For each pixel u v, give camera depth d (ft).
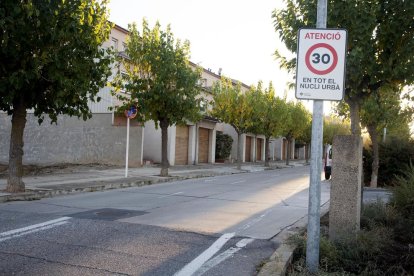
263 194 49.37
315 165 17.34
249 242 24.13
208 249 22.30
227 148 134.72
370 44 24.44
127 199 41.63
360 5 23.49
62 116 87.86
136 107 64.90
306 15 25.91
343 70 16.92
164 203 39.24
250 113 103.40
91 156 86.33
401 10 23.67
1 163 82.38
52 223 27.17
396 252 19.02
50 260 19.06
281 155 196.54
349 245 19.57
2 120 87.56
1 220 27.84
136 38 65.87
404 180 28.45
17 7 34.14
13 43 35.55
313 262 17.40
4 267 17.81
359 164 21.94
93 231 25.26
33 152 88.74
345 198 21.93
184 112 67.51
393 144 65.98
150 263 19.33
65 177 59.47
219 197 45.19
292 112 142.51
